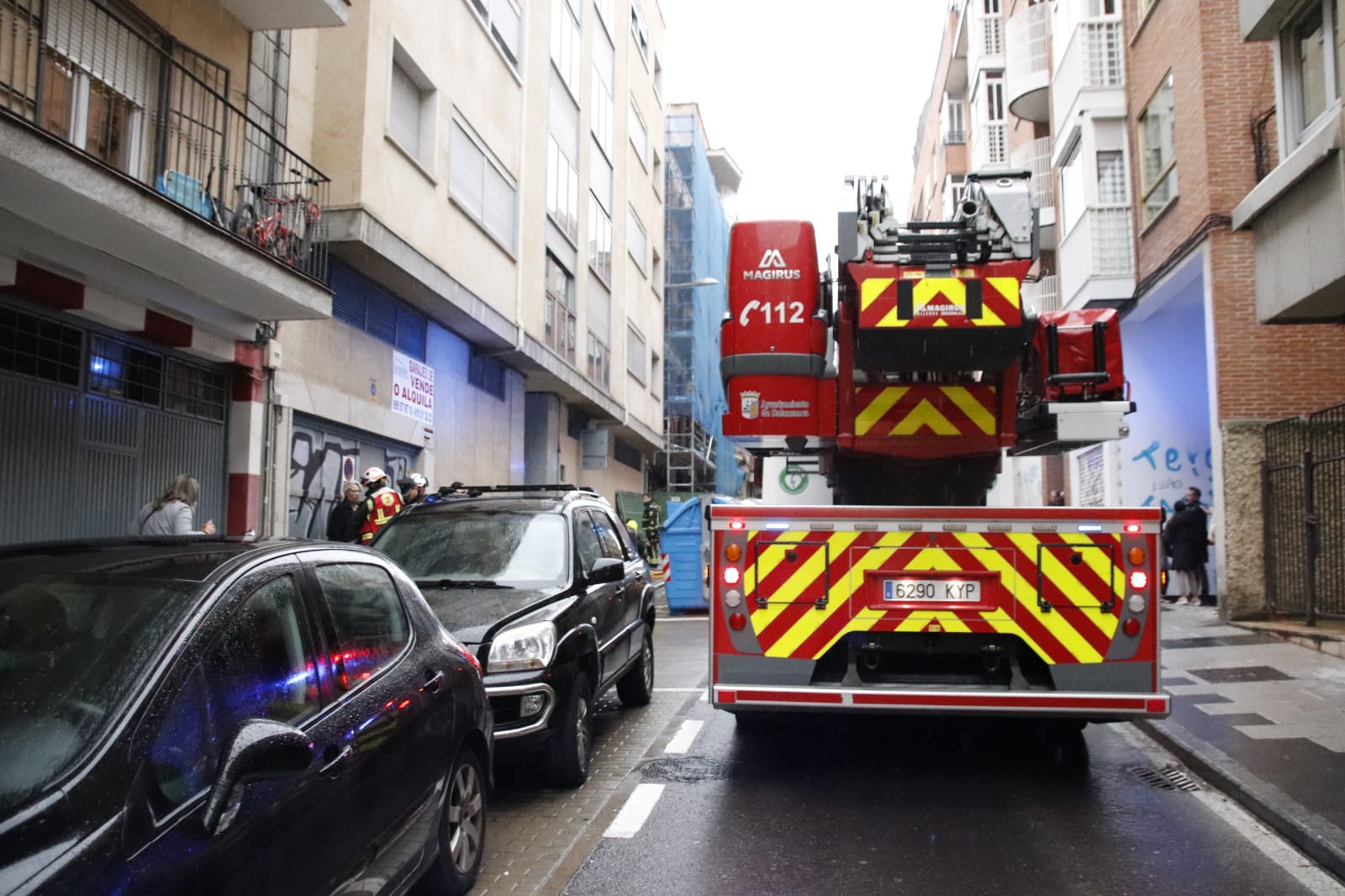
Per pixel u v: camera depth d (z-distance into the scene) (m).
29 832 2.14
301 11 10.48
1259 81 12.59
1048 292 21.05
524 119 18.58
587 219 23.45
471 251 15.94
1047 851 4.76
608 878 4.43
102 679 2.63
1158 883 4.34
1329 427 11.30
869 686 5.77
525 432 21.80
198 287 9.25
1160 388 16.20
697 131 38.44
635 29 29.83
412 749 3.65
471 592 6.30
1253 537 12.05
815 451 7.09
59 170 6.73
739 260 6.59
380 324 14.05
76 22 8.30
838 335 6.53
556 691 5.61
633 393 29.20
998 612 5.70
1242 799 5.48
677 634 13.71
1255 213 10.18
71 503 8.65
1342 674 8.67
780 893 4.24
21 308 8.15
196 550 3.41
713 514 5.95
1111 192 16.14
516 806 5.56
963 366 5.98
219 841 2.48
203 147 9.48
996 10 29.94
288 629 3.29
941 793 5.77
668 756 6.64
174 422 10.00
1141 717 5.59
